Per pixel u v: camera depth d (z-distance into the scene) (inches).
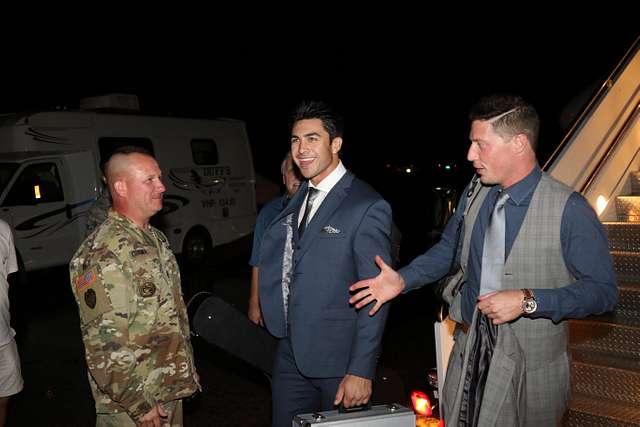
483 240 101.0
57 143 416.2
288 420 124.4
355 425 106.1
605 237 93.4
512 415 95.5
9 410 213.8
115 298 104.3
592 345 146.9
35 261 398.0
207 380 240.2
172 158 482.0
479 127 95.5
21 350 287.3
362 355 110.0
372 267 110.8
